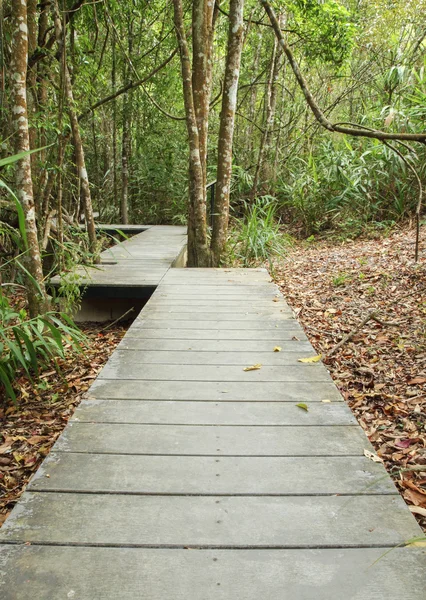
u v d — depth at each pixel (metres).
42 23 5.46
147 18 10.21
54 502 1.56
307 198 9.70
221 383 2.53
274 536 1.41
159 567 1.29
